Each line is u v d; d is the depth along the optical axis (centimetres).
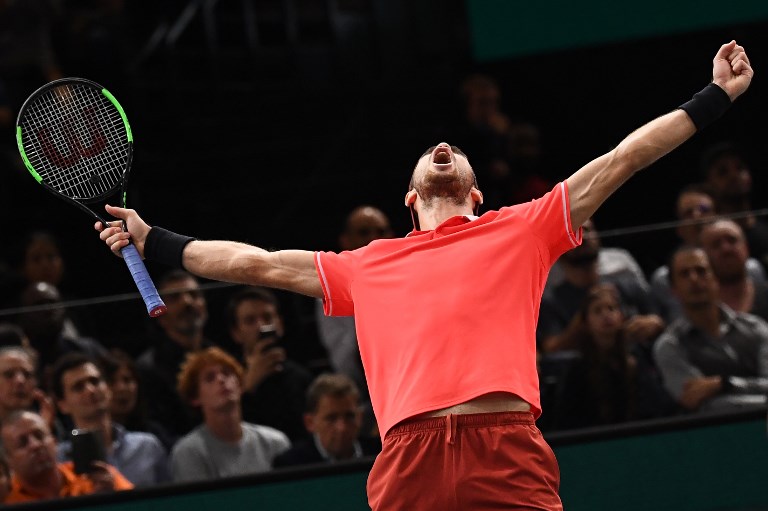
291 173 1898
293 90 1969
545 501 542
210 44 1980
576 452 918
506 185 1648
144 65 1950
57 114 718
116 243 615
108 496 883
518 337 550
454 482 537
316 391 911
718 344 938
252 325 927
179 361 923
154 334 927
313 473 901
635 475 916
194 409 912
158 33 1955
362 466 900
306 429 919
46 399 904
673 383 933
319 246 1791
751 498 915
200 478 900
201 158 1864
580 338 938
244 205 1839
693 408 930
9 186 1736
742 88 576
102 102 762
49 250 1459
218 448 909
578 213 570
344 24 2136
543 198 577
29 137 714
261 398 919
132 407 913
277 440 915
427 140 1886
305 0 2161
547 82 1798
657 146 567
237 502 899
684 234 954
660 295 947
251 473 903
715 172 1406
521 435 539
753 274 945
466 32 2102
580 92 1789
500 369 540
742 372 934
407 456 542
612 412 930
